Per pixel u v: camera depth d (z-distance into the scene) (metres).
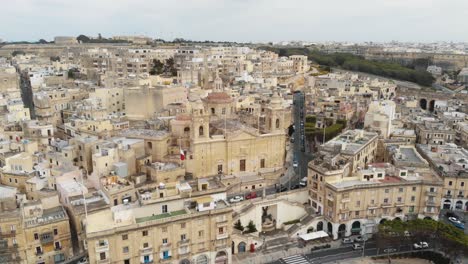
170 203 121.19
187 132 174.00
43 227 116.88
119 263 111.69
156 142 162.62
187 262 120.19
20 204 122.12
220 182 143.38
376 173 149.12
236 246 133.62
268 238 140.50
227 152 168.25
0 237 112.56
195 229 119.19
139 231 112.31
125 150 149.00
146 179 150.00
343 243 141.25
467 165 166.25
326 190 144.62
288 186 171.00
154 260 115.75
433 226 133.00
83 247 122.62
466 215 159.00
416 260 133.00
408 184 146.00
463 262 129.75
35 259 117.19
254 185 168.00
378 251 136.62
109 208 123.19
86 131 186.00
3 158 152.00
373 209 145.50
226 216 121.88
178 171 150.25
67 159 155.38
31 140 169.75
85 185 142.88
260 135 174.25
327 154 165.50
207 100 192.88
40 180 135.25
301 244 139.75
